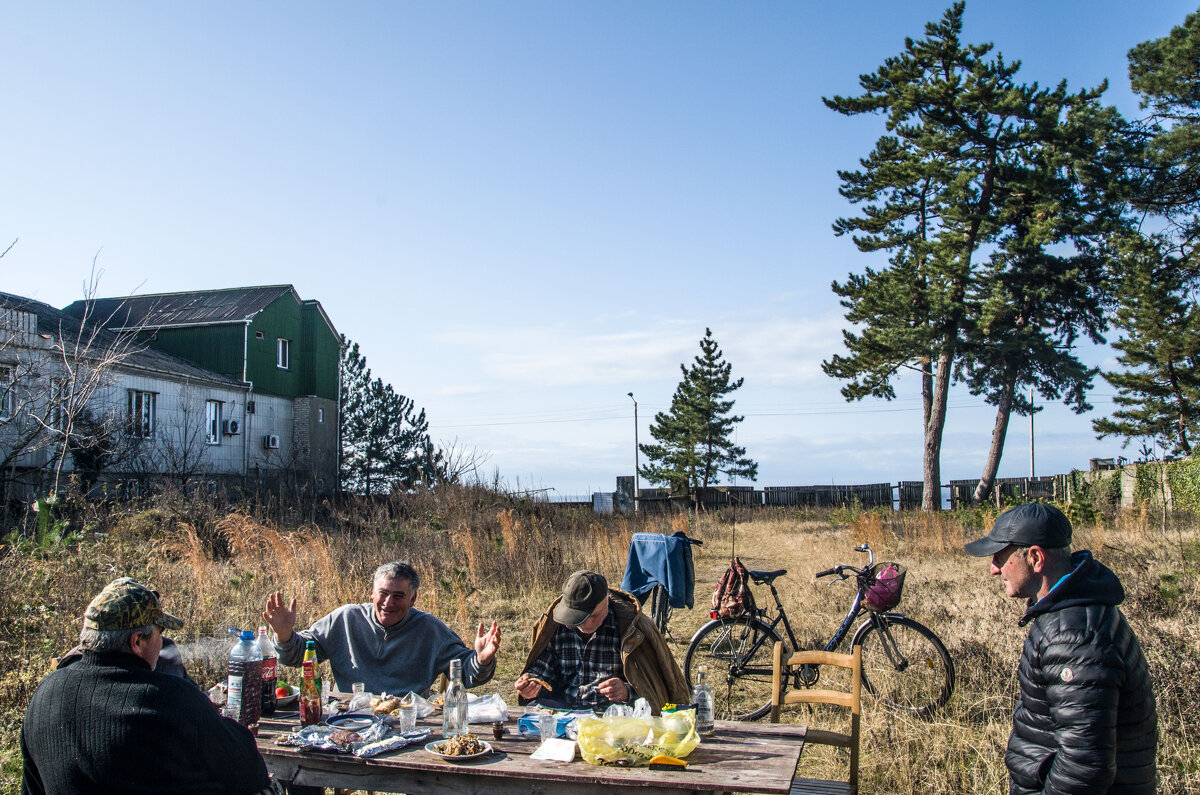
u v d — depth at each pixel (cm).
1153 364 3331
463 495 1950
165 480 2027
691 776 335
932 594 1034
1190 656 627
